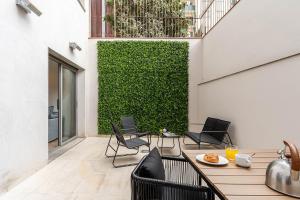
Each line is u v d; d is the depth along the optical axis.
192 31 7.80
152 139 6.75
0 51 2.79
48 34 4.16
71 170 3.77
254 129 3.91
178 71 7.18
